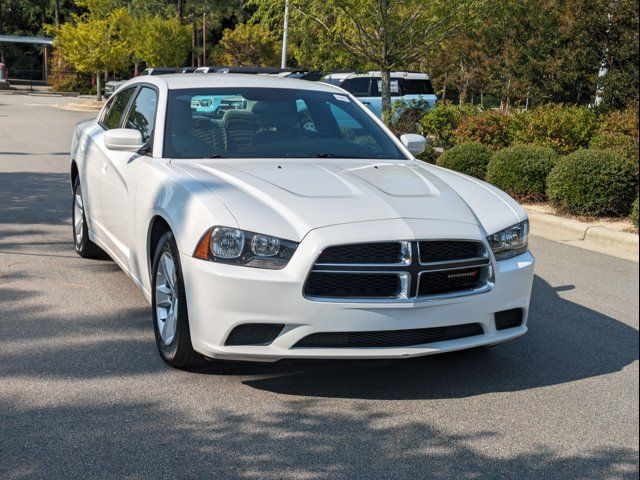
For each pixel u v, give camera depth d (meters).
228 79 5.89
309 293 3.99
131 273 5.41
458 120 15.59
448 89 36.31
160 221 4.71
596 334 5.59
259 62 44.69
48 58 60.31
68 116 29.56
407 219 4.20
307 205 4.23
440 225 4.22
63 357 4.73
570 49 20.86
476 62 27.59
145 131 5.58
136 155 5.38
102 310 5.69
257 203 4.23
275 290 3.95
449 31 17.08
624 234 8.86
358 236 4.01
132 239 5.25
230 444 3.67
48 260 7.12
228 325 4.03
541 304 6.39
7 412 3.93
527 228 4.70
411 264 4.06
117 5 55.44
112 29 41.53
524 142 13.23
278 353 4.02
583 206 9.88
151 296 4.82
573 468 3.58
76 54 41.22
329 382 4.48
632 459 3.69
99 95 42.53
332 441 3.74
